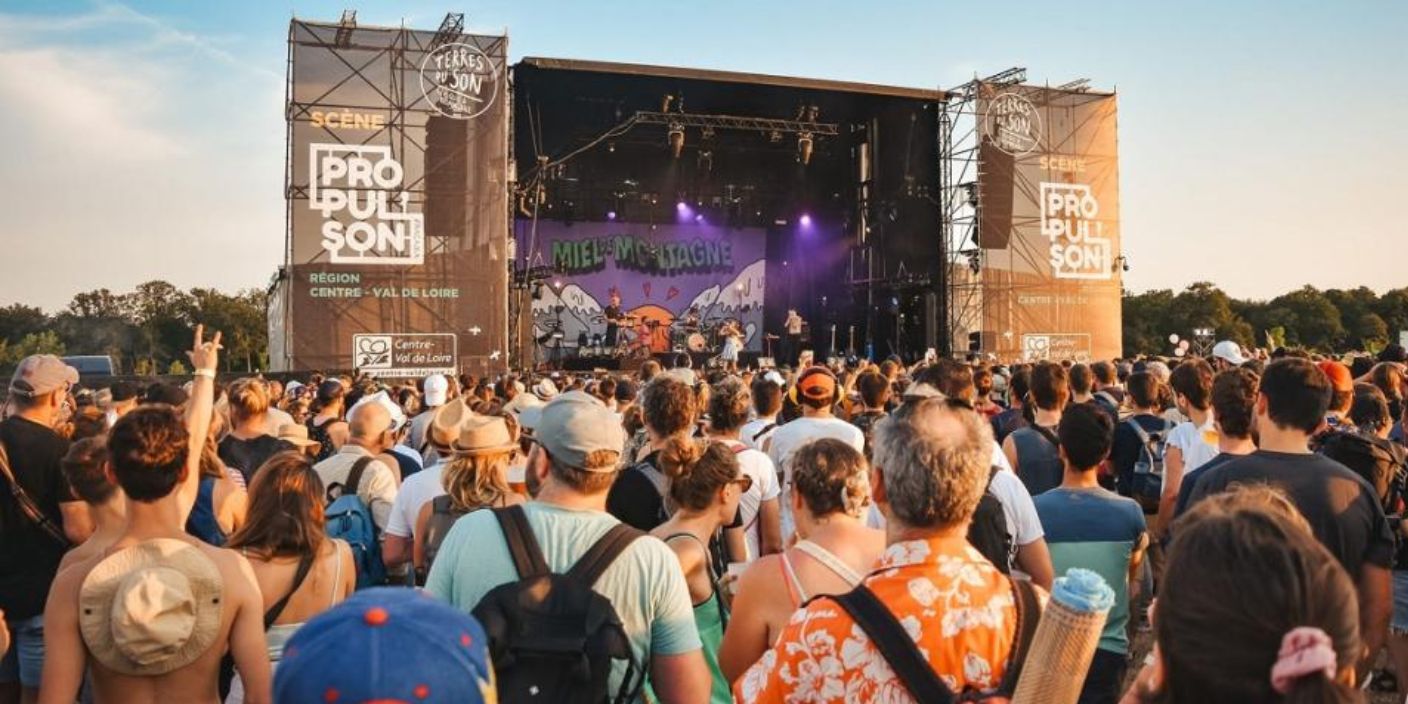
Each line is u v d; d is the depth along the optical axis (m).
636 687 2.67
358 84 19.55
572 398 2.89
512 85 23.05
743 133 27.38
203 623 2.86
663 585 2.74
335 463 5.20
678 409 4.54
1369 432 5.24
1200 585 1.34
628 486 4.50
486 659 1.32
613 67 22.09
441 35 19.94
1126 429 7.15
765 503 4.91
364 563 4.95
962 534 2.29
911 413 2.37
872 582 2.19
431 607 1.32
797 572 2.81
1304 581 1.29
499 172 20.17
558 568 2.67
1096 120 24.86
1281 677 1.24
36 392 4.41
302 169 19.28
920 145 25.39
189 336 82.38
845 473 2.89
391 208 19.62
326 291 19.31
